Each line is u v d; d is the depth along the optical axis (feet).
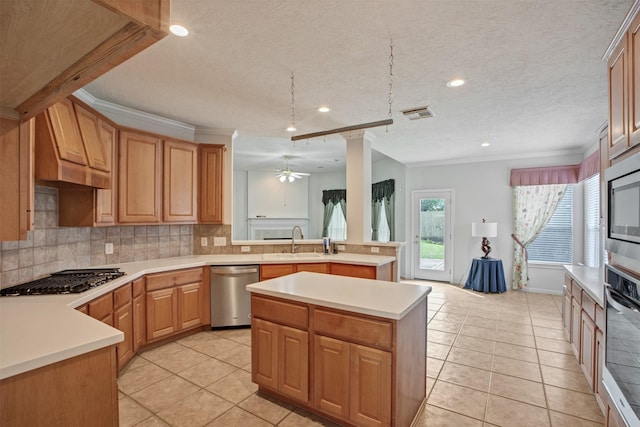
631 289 4.79
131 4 2.04
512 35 7.00
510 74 8.89
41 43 2.41
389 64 8.36
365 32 6.91
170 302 11.12
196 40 7.25
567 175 18.06
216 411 7.29
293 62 8.28
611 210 5.58
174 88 9.96
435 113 12.14
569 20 6.44
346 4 6.00
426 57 8.00
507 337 12.07
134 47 2.40
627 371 4.89
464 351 10.81
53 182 8.38
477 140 16.16
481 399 7.93
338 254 14.56
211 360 9.91
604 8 6.04
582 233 17.92
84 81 3.03
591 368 8.14
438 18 6.42
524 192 19.34
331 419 6.91
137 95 10.52
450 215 21.67
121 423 6.86
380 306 6.11
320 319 6.71
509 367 9.63
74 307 6.43
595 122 13.12
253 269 12.59
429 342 11.60
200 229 13.93
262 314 7.65
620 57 5.79
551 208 18.61
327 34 7.00
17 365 3.67
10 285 7.47
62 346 4.12
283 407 7.43
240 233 29.89
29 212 6.44
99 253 10.80
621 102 5.71
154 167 11.56
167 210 11.96
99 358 4.42
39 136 7.04
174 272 11.25
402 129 14.24
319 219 31.99
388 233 24.86
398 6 6.05
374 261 12.49
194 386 8.38
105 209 9.77
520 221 19.39
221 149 13.44
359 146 14.88
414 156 20.30
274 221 30.17
